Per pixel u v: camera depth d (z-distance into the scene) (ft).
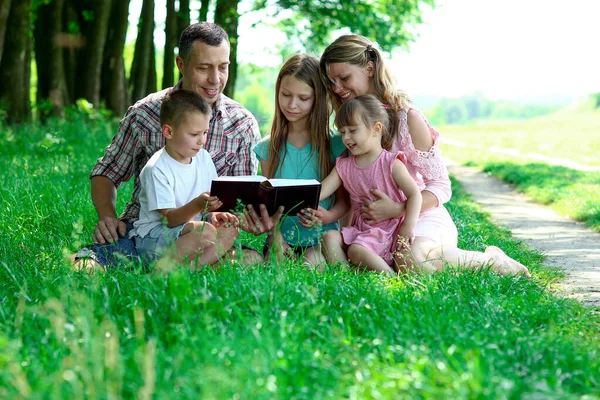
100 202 18.19
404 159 17.51
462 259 17.17
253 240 20.26
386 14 84.33
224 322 11.80
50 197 24.38
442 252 16.67
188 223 15.96
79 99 63.72
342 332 10.94
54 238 19.52
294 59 18.01
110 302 12.48
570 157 81.20
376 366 9.98
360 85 18.19
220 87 18.16
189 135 16.01
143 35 71.67
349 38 18.25
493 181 55.47
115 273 14.74
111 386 8.93
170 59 72.18
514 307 13.42
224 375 9.11
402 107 18.35
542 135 133.28
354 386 9.35
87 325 10.44
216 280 13.48
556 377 10.09
